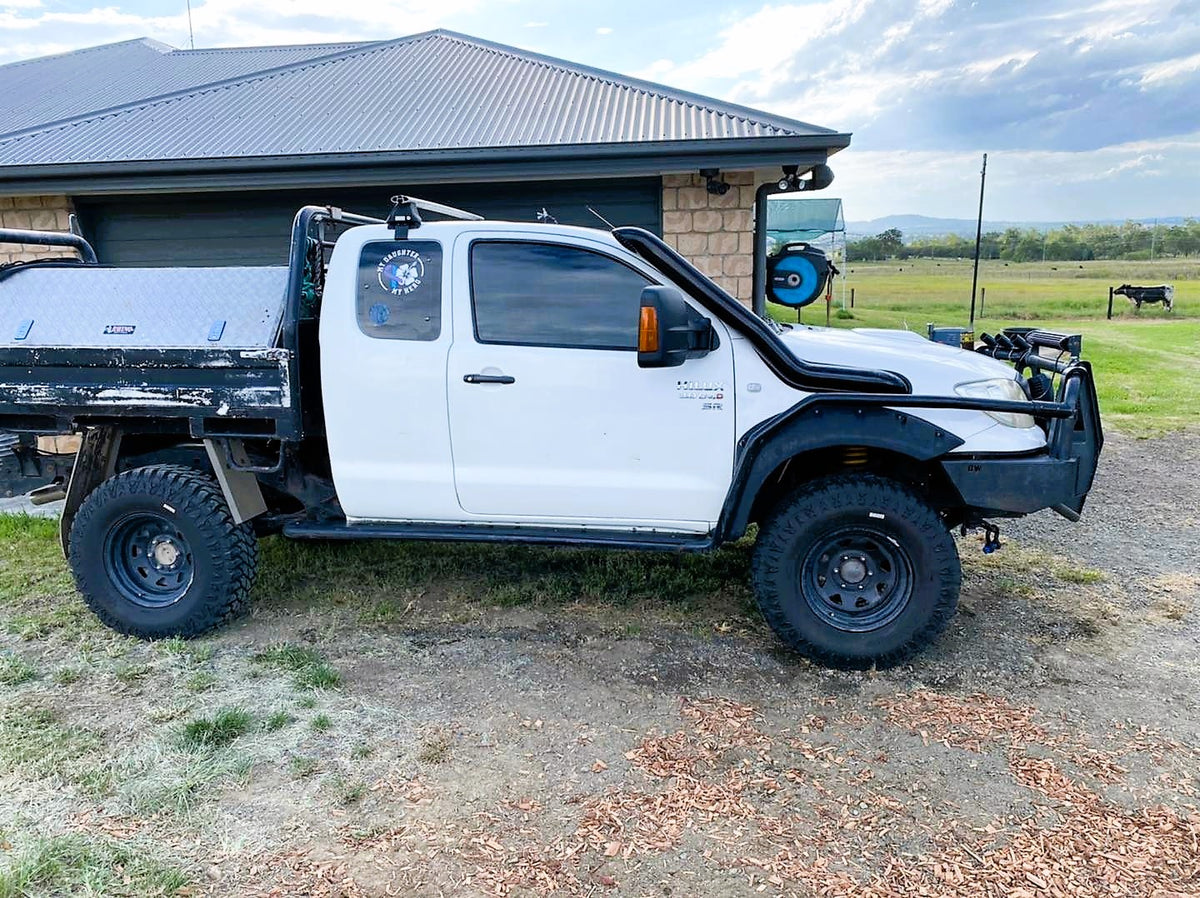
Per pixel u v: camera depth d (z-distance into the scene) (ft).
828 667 13.16
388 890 8.45
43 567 17.72
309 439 14.58
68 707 12.06
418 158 21.84
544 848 9.05
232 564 14.15
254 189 23.63
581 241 13.15
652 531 13.73
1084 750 10.84
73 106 30.07
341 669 13.23
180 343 14.03
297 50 37.91
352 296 13.57
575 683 12.75
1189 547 18.65
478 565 17.49
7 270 15.42
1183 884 8.45
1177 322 75.82
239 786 10.20
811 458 13.92
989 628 14.55
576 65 30.94
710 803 9.82
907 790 10.05
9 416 14.70
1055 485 12.65
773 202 65.92
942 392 12.80
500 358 13.26
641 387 13.05
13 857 8.84
